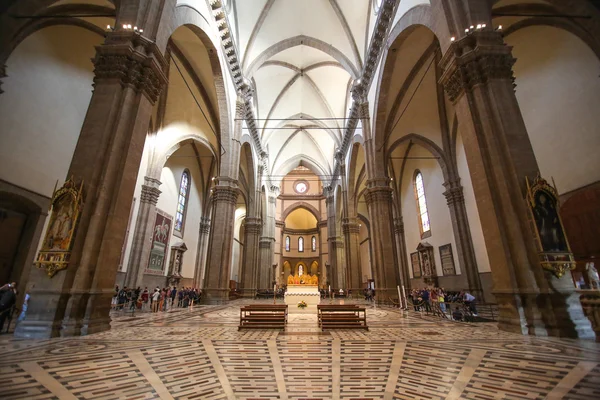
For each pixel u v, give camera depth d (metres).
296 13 19.27
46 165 10.76
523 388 3.34
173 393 3.39
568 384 3.34
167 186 20.58
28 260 9.98
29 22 8.66
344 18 18.42
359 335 6.68
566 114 10.13
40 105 10.52
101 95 7.11
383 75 15.09
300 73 25.05
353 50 19.03
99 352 4.69
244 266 26.41
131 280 15.70
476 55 7.36
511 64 7.36
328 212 35.88
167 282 20.09
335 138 29.12
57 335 5.62
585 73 9.53
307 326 8.28
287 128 32.09
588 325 5.60
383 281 14.91
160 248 19.30
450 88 7.95
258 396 3.36
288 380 3.83
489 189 6.68
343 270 32.66
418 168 22.25
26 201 10.02
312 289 13.09
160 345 5.34
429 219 20.55
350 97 25.09
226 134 16.97
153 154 17.70
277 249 43.66
